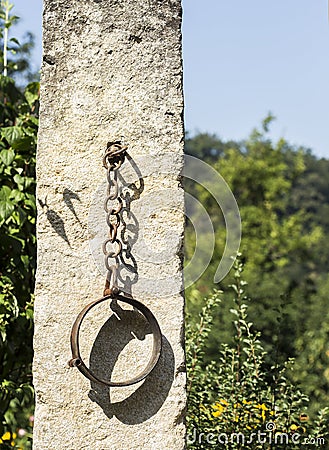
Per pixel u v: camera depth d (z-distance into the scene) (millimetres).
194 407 3881
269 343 7164
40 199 2543
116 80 2615
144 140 2615
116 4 2643
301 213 13742
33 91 4203
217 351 6586
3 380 3840
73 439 2482
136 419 2527
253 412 3855
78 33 2613
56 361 2494
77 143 2576
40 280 2516
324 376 7156
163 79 2645
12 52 4477
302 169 14133
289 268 13289
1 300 3604
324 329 7637
